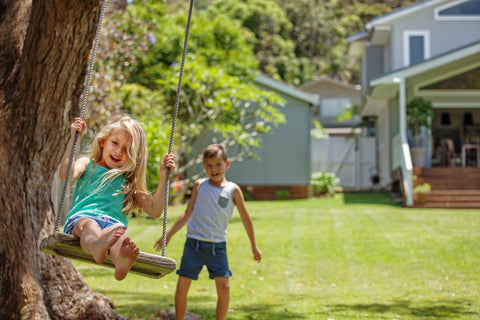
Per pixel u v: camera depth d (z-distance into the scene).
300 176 19.23
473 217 11.63
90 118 9.56
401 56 19.33
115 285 6.34
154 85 16.08
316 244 9.09
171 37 16.58
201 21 18.50
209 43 17.61
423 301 5.56
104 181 3.23
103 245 2.74
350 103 34.50
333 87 34.75
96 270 7.17
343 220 11.70
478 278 6.62
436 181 14.84
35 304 3.61
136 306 5.18
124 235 2.93
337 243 9.12
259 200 19.08
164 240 3.20
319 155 22.61
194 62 13.13
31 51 3.59
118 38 11.04
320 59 45.28
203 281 6.79
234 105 14.70
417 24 19.31
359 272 7.21
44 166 3.84
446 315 4.88
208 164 4.38
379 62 21.61
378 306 5.36
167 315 4.74
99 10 3.57
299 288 6.39
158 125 12.22
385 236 9.55
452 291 6.00
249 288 6.40
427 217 11.78
